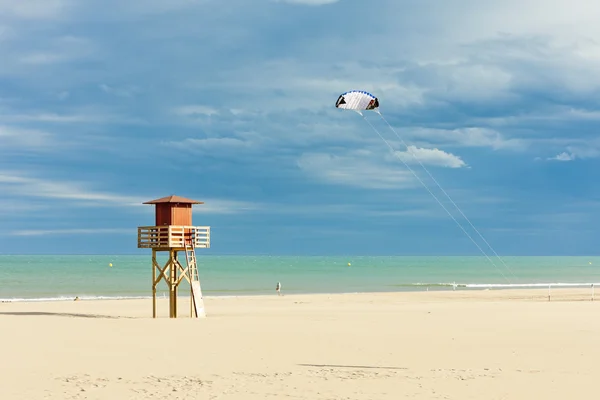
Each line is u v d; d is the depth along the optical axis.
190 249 50.25
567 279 154.25
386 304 65.81
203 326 41.44
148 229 50.78
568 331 39.09
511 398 21.44
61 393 22.14
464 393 22.14
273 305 65.38
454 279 150.38
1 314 51.34
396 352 31.05
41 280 137.50
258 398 21.45
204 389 22.78
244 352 30.95
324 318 47.19
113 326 41.03
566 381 24.08
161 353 30.59
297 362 28.28
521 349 31.95
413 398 21.41
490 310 55.00
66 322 43.34
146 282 129.88
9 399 21.23
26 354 30.03
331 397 21.59
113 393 22.16
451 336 36.75
